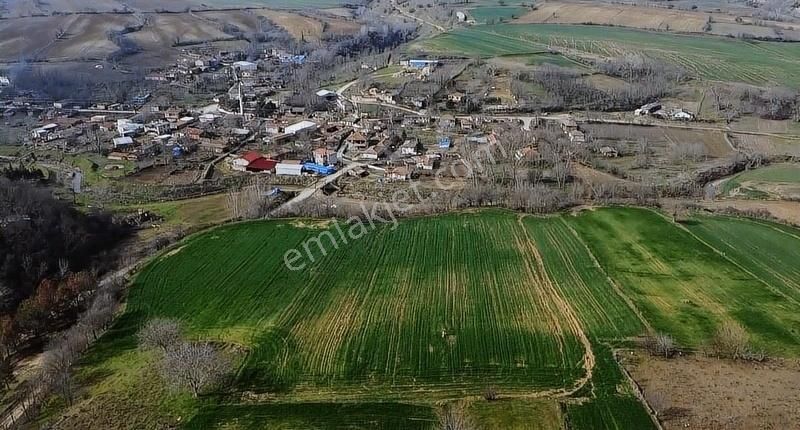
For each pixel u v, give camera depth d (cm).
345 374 8406
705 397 7519
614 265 11181
